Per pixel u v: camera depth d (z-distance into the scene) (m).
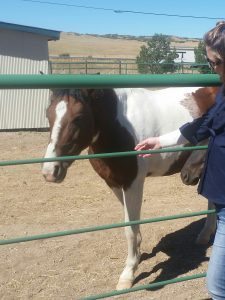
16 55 14.35
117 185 4.62
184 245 5.60
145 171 4.59
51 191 7.74
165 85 2.54
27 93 14.50
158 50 28.27
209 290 2.47
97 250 5.36
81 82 2.29
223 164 2.39
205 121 2.46
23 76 2.15
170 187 8.05
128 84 2.42
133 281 4.62
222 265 2.41
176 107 4.91
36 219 6.38
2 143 12.23
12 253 5.25
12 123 14.48
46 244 5.49
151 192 7.75
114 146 4.45
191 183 4.63
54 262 5.08
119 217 6.50
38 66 14.67
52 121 4.18
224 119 2.36
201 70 18.17
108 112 4.39
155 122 4.73
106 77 2.35
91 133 4.32
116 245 5.50
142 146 2.69
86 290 4.54
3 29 14.07
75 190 7.82
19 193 7.59
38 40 14.53
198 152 4.50
